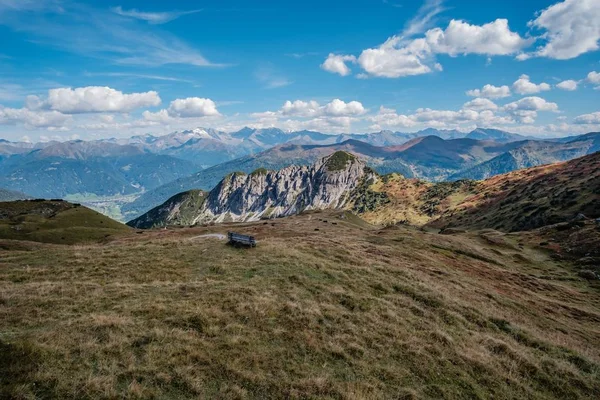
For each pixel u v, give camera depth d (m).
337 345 19.59
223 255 36.78
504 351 24.02
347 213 157.25
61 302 22.12
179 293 24.34
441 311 29.00
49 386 12.79
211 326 19.14
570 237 96.06
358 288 30.12
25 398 11.93
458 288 41.44
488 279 55.38
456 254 70.94
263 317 21.14
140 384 13.61
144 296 23.56
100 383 13.23
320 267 33.62
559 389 20.77
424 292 32.47
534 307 44.38
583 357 26.25
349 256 41.22
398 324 24.27
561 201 176.12
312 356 18.25
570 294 58.56
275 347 18.34
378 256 48.59
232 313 21.11
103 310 21.05
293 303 23.67
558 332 36.09
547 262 84.06
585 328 40.69
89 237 125.38
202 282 27.14
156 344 16.72
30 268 31.28
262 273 30.55
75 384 12.99
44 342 15.58
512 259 82.12
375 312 25.34
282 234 83.12
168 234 100.31
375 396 15.73
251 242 40.47
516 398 18.64
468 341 24.31
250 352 17.28
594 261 77.75
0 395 11.86
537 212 178.25
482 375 20.00
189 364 15.48
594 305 54.28
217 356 16.50
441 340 23.03
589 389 21.53
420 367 19.22
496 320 30.78
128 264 33.12
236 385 14.62
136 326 18.33
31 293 23.59
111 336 16.73
